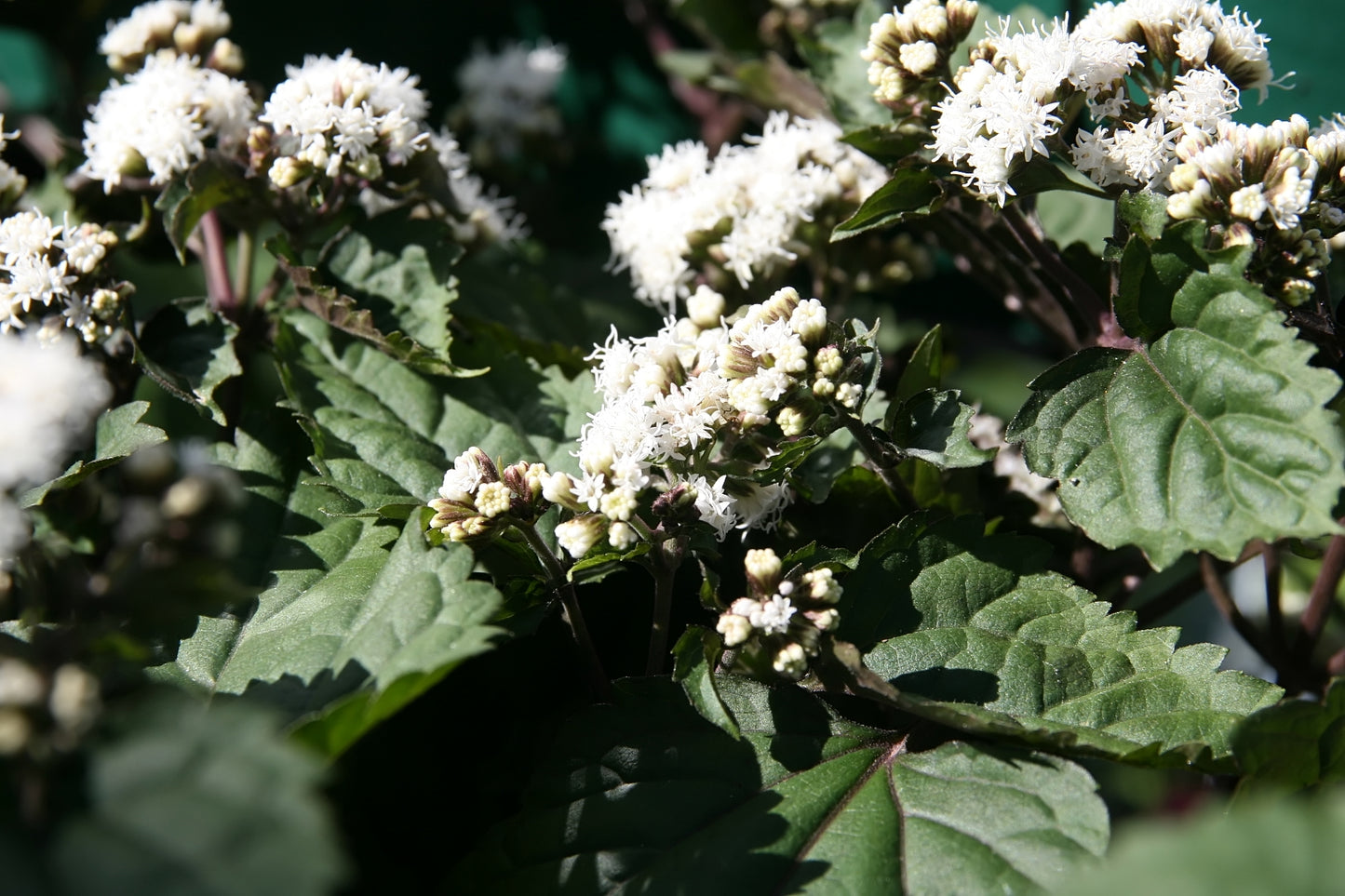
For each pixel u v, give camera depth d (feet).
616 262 2.06
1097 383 1.57
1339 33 1.97
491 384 1.71
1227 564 1.72
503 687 1.63
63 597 1.52
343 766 1.58
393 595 1.51
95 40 2.01
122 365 1.67
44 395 1.40
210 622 1.56
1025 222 1.66
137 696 1.44
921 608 1.59
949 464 1.55
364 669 1.48
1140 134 1.59
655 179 1.80
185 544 1.48
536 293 1.91
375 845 1.57
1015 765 1.52
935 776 1.52
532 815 1.52
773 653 1.51
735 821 1.51
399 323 1.70
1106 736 1.52
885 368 1.99
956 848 1.48
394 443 1.66
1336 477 1.48
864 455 1.65
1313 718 1.47
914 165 1.65
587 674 1.59
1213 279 1.55
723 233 1.76
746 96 2.01
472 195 1.86
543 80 2.08
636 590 1.67
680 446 1.56
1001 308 2.25
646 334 1.94
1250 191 1.54
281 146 1.70
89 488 1.59
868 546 1.59
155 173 1.69
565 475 1.54
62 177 1.83
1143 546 1.51
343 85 1.69
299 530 1.62
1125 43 1.62
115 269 1.87
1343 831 1.33
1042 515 1.74
